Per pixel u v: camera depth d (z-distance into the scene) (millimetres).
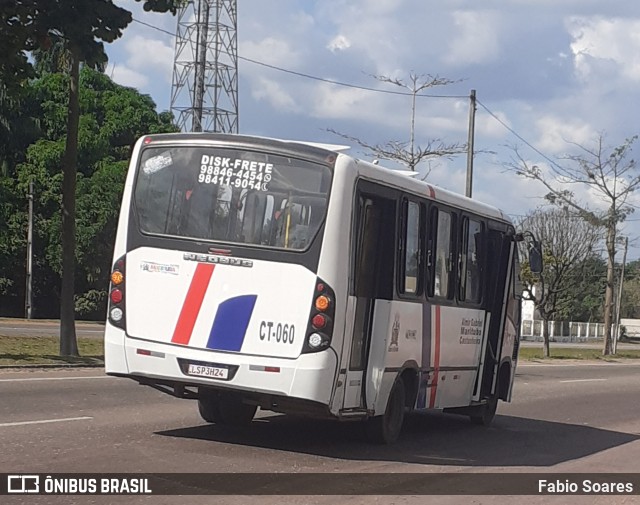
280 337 9625
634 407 19906
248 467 9367
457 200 12672
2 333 29922
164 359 9898
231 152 10062
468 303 13273
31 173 45875
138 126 48531
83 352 23734
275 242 9766
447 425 14844
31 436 10258
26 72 15656
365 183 10180
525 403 19562
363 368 10391
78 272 46844
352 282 9875
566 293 51344
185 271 9953
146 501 7691
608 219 46281
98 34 14727
